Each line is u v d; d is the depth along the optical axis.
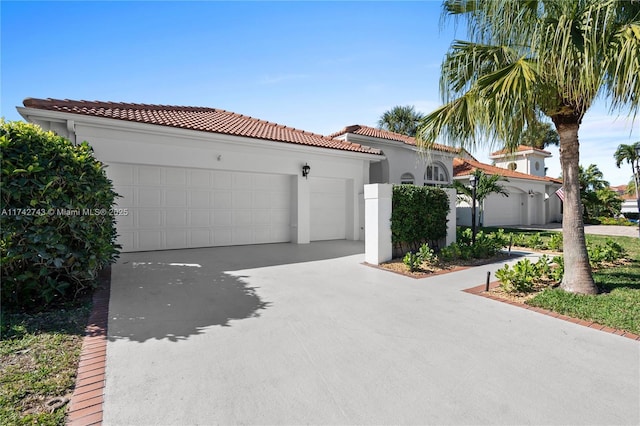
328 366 3.35
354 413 2.59
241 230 12.27
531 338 4.08
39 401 2.68
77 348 3.66
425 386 2.98
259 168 11.86
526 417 2.54
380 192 8.82
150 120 9.55
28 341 3.79
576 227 5.95
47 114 7.94
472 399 2.78
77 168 5.22
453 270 8.21
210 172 11.52
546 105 5.77
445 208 10.67
